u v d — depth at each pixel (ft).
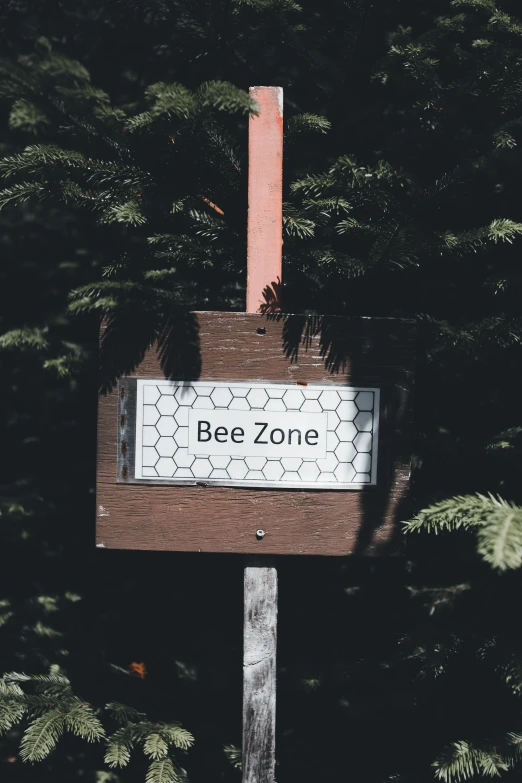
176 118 4.85
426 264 6.53
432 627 7.00
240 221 6.15
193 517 5.44
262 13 6.07
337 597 8.44
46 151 5.17
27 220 8.60
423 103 5.76
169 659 8.44
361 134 7.02
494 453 7.07
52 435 8.98
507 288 6.40
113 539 5.46
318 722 8.02
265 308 5.62
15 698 6.63
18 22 6.49
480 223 7.41
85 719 6.56
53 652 7.93
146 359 5.42
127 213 5.46
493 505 4.68
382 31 7.06
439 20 6.25
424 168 7.17
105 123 4.97
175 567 8.79
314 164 7.15
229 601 8.73
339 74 6.70
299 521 5.44
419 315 6.91
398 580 8.30
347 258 6.14
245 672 5.84
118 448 5.44
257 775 5.91
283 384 5.41
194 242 6.32
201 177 5.67
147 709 7.38
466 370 7.66
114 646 8.68
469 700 7.10
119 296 7.01
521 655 6.29
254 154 5.58
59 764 7.92
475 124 5.97
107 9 6.36
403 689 7.17
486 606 7.37
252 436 5.42
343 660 8.03
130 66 7.77
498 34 5.94
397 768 7.34
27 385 8.89
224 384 5.41
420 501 6.91
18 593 8.80
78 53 7.23
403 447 5.45
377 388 5.44
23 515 8.43
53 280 8.84
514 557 3.91
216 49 6.53
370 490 5.44
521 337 6.46
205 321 5.41
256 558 5.77
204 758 7.52
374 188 5.39
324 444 5.43
